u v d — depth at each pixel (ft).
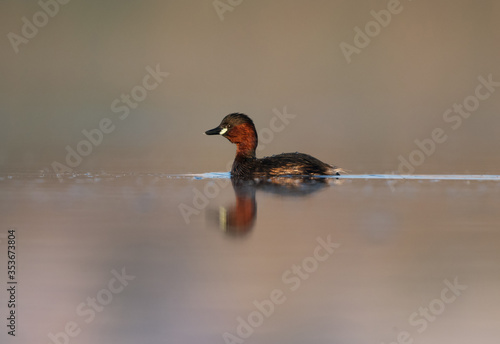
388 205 49.26
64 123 109.19
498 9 163.73
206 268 34.71
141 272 33.94
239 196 53.06
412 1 161.89
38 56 145.48
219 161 77.87
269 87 140.46
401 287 32.09
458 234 40.83
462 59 151.64
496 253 36.94
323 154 84.84
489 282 32.65
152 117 117.19
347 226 42.96
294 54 155.22
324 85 142.72
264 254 37.11
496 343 26.99
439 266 34.94
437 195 53.26
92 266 34.94
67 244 38.60
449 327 28.40
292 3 162.30
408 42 157.69
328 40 157.99
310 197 52.60
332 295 31.35
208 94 135.13
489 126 109.29
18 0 148.36
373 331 27.78
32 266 34.83
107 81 137.49
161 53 151.64
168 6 161.27
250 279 33.22
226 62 154.51
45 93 128.47
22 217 44.93
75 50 149.07
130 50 152.05
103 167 70.49
